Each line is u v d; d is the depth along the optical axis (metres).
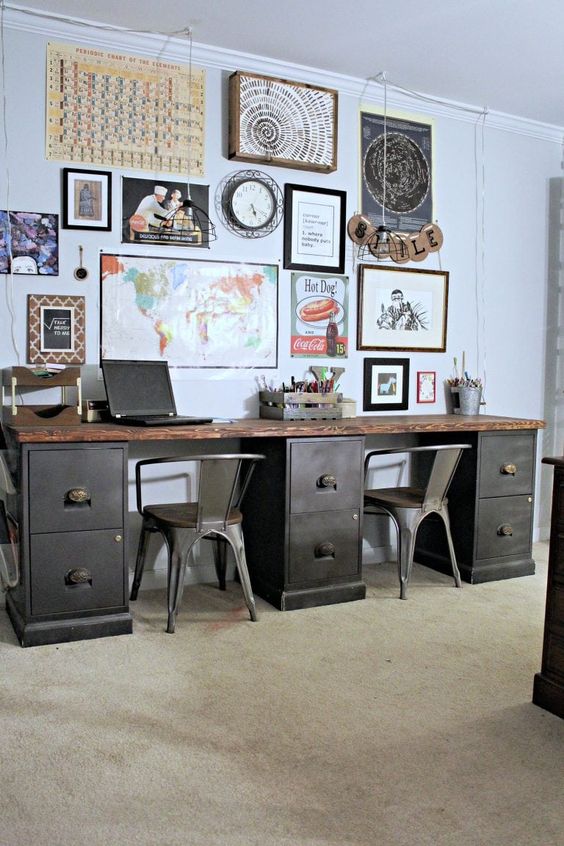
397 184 3.80
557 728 2.09
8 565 2.86
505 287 4.18
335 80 3.57
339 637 2.74
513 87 3.70
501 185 4.13
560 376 4.39
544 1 2.82
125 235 3.18
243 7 2.89
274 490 3.09
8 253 2.97
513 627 2.89
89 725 2.04
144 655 2.54
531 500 3.63
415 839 1.58
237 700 2.21
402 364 3.86
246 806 1.69
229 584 3.41
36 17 2.93
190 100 3.27
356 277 3.71
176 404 3.31
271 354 3.51
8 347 2.99
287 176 3.52
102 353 3.15
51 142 3.03
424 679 2.39
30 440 2.53
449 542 3.38
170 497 3.34
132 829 1.60
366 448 3.79
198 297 3.34
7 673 2.37
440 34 3.12
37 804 1.68
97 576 2.69
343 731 2.04
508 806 1.71
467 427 3.36
